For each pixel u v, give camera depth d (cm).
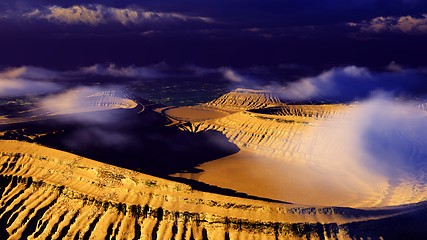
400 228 14688
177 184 16038
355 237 14288
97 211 16238
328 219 14588
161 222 15438
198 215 15200
